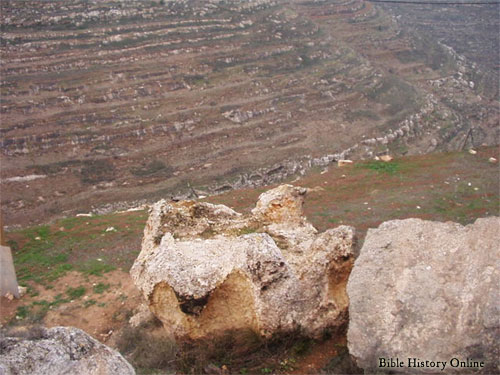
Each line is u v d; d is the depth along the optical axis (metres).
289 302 9.68
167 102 61.06
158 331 11.33
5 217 41.16
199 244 10.90
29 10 65.88
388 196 21.48
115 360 7.08
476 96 76.06
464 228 9.60
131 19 71.50
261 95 66.69
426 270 8.83
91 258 17.47
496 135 60.94
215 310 10.02
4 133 50.81
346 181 24.14
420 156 27.70
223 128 59.34
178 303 9.95
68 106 56.41
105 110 57.44
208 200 23.62
